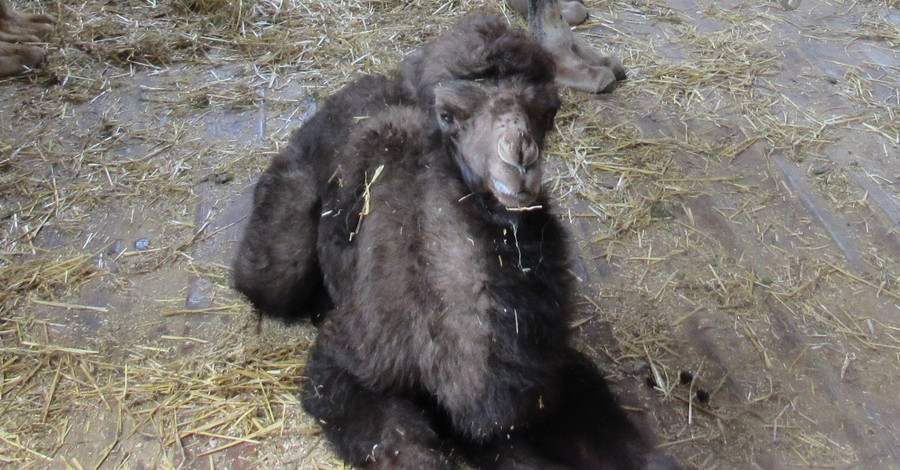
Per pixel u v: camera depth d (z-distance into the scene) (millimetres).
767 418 2215
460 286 1958
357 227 2088
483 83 1869
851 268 2588
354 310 2059
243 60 3430
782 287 2520
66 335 2357
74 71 3314
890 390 2285
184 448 2123
